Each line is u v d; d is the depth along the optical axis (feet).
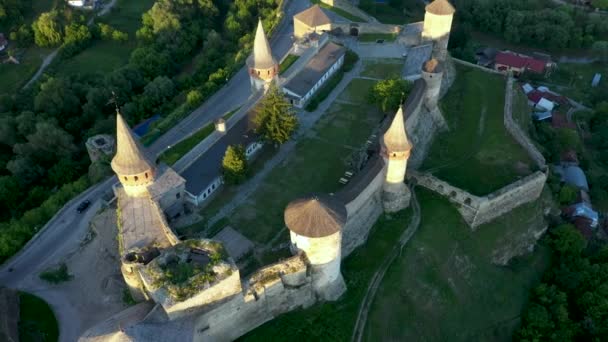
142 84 366.84
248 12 424.87
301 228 178.60
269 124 254.47
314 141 277.64
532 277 263.29
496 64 439.22
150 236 198.49
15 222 243.60
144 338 153.69
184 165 240.94
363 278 218.38
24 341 186.70
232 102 324.80
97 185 263.90
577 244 270.87
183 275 167.12
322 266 193.57
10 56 401.08
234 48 394.93
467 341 225.35
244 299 181.27
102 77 380.37
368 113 299.58
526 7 502.38
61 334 190.70
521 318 242.99
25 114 327.47
